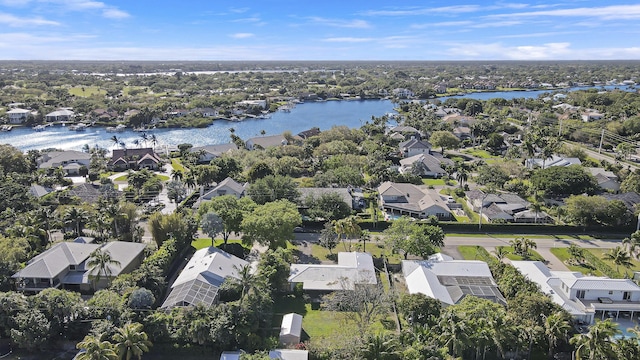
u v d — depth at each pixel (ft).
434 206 385.91
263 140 638.53
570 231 364.38
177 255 294.66
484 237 354.95
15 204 356.18
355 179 452.35
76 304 209.97
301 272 264.11
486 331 187.11
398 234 297.74
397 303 236.84
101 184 447.01
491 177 472.03
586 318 232.12
